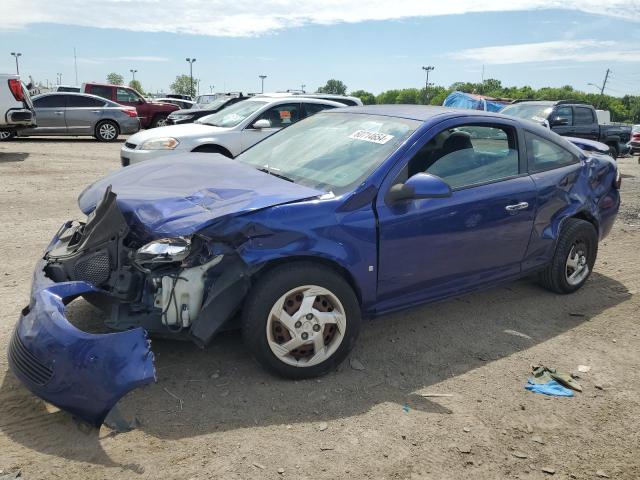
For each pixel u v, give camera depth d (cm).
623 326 455
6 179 1012
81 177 1077
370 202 359
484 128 433
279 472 267
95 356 274
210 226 312
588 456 292
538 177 456
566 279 505
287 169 412
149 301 332
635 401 346
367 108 473
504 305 488
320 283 340
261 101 992
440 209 385
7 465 262
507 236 433
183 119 1525
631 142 2200
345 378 356
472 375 368
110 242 334
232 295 326
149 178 392
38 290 311
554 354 403
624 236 760
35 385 282
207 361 366
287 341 340
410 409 326
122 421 292
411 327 437
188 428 297
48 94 1791
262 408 318
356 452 285
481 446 296
